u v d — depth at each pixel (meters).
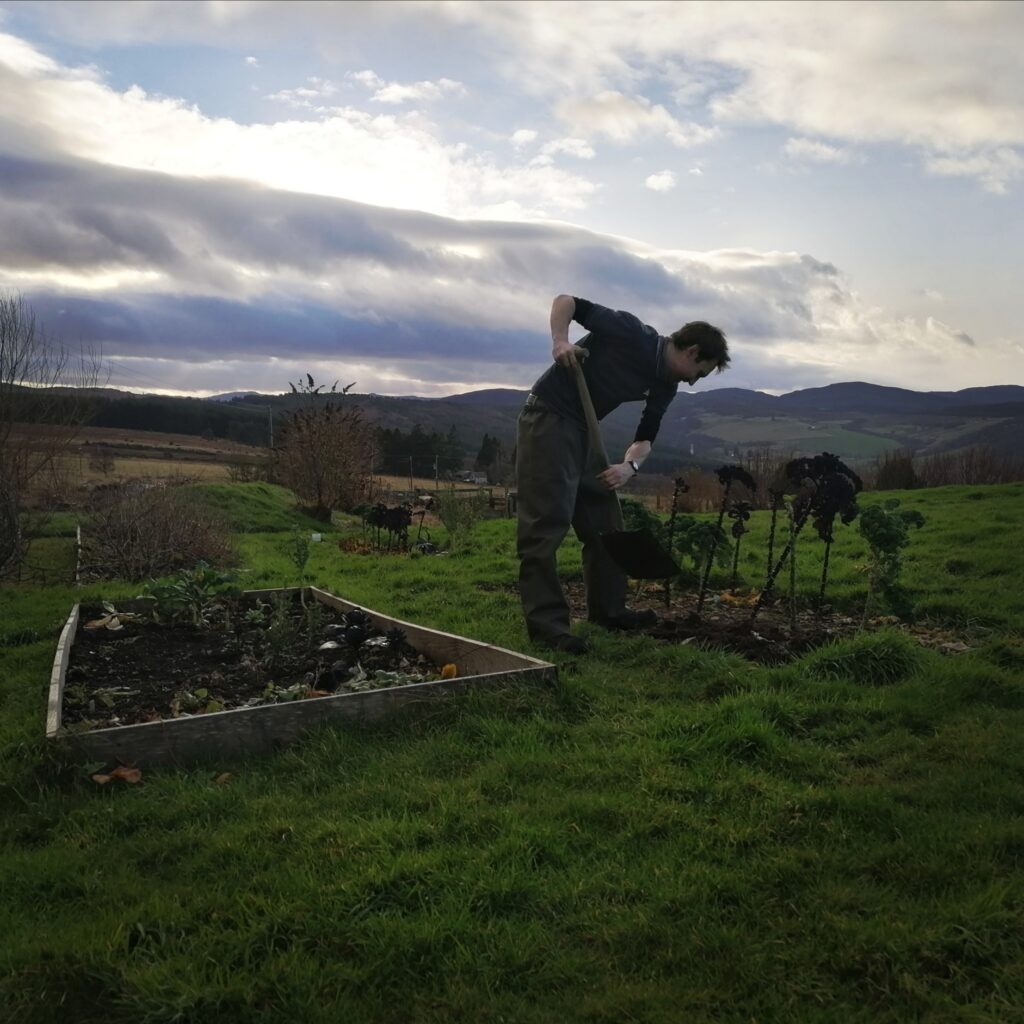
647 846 3.05
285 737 4.01
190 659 5.59
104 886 2.83
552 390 5.54
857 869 2.86
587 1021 2.22
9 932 2.58
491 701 4.34
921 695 4.54
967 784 3.48
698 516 15.37
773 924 2.58
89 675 5.23
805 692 4.63
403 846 3.00
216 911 2.63
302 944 2.48
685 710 4.32
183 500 12.27
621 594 6.23
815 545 10.97
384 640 5.77
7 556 9.26
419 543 13.86
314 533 16.81
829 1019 2.19
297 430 22.30
